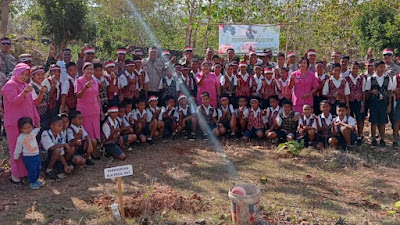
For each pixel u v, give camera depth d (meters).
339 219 4.23
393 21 13.92
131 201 4.70
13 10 20.88
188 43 14.22
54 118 5.93
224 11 13.87
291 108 7.73
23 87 5.49
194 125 8.08
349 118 7.30
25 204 4.86
